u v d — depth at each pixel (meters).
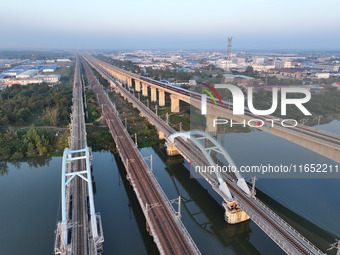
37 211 75.44
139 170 84.38
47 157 111.25
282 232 54.19
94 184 91.19
